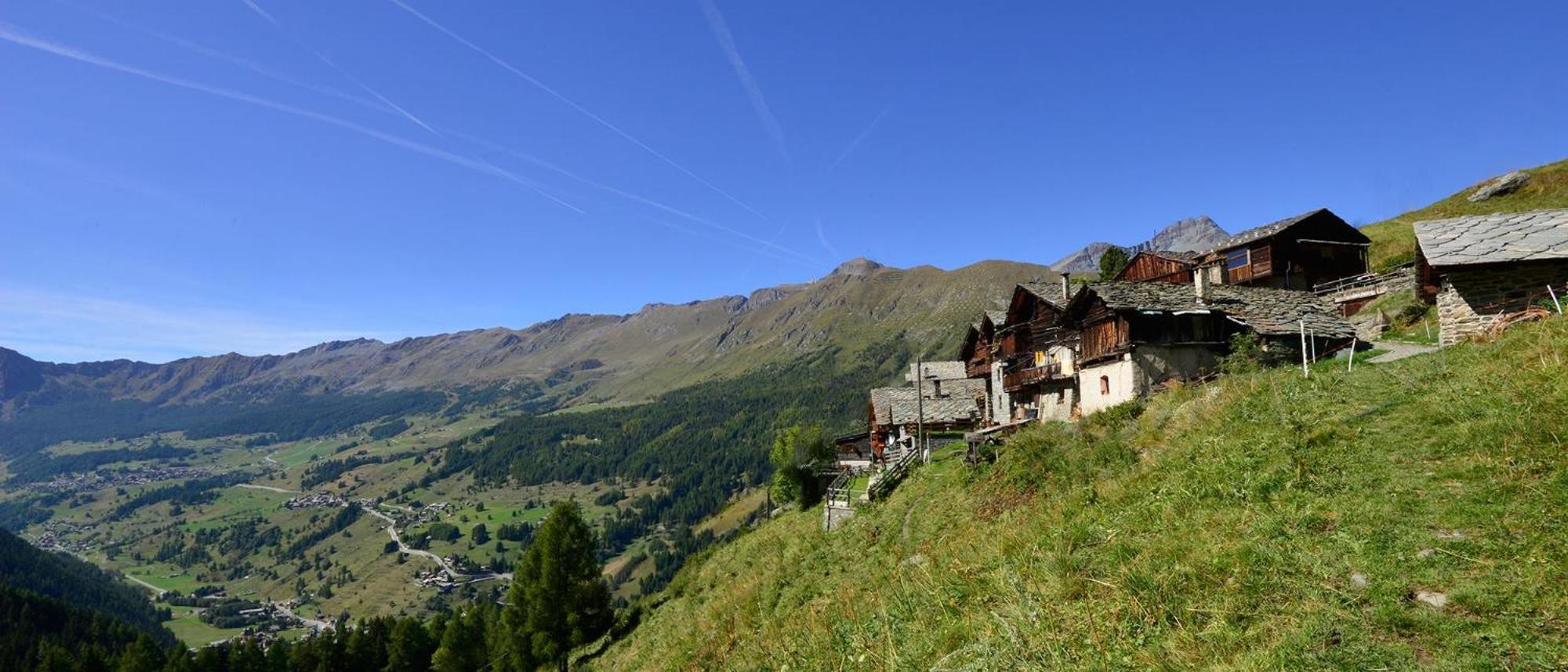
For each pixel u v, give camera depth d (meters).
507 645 61.22
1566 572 7.05
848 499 37.28
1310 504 10.45
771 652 15.95
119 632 143.00
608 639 45.88
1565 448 9.23
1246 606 8.44
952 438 51.44
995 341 48.25
